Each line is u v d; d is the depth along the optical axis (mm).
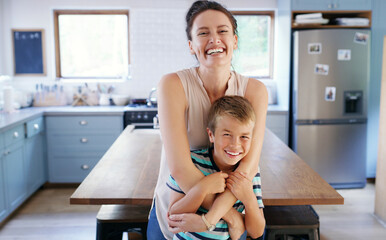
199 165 1265
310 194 1672
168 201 1376
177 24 4641
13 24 4574
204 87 1317
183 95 1293
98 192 1711
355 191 4109
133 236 2689
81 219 3395
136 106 4414
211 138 1245
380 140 3311
